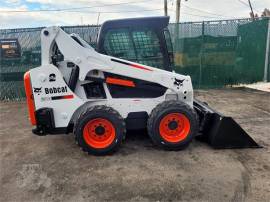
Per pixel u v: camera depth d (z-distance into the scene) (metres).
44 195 2.96
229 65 9.51
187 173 3.33
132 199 2.85
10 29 7.82
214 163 3.56
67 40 3.73
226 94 8.30
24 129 5.28
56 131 3.95
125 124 3.97
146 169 3.46
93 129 3.81
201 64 9.34
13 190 3.08
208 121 4.14
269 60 10.02
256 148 4.03
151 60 4.26
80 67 3.80
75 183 3.19
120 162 3.67
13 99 8.15
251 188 2.98
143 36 4.16
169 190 2.98
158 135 3.88
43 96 3.82
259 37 9.72
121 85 3.99
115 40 4.15
